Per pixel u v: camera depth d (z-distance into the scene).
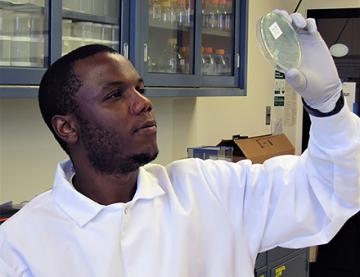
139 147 1.13
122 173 1.16
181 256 1.17
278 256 2.94
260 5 4.22
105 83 1.11
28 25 2.12
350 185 1.18
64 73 1.15
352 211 1.22
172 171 1.32
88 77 1.12
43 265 1.07
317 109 1.13
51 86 1.17
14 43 2.08
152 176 1.27
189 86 2.88
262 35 1.16
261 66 4.27
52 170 2.64
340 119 1.13
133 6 2.48
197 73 2.93
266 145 3.55
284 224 1.28
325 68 1.12
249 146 3.43
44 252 1.08
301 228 1.27
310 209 1.26
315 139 1.18
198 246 1.22
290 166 1.31
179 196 1.26
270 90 4.43
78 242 1.12
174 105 3.39
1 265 1.06
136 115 1.12
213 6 3.10
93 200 1.18
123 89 1.13
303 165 1.27
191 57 2.93
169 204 1.23
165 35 2.77
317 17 4.84
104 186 1.18
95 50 1.15
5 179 2.44
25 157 2.52
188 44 2.93
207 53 3.05
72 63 1.14
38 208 1.15
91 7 2.37
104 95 1.11
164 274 1.15
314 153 1.19
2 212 2.19
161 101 3.28
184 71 2.89
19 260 1.08
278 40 1.14
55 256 1.09
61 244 1.11
